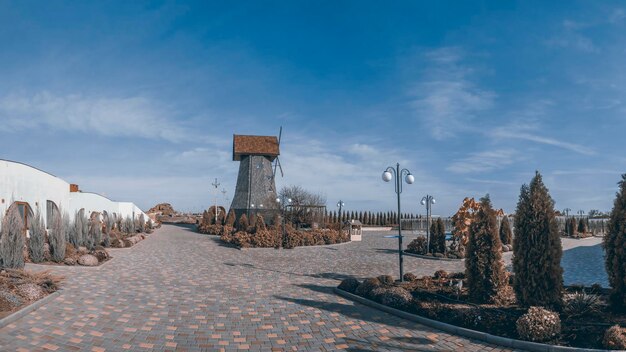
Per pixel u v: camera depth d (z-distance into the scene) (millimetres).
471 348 7645
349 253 23609
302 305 10766
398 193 13383
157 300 10906
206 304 10680
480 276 10328
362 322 9258
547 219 9180
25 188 19750
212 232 37844
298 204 38438
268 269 17266
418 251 22859
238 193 44719
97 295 11070
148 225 41656
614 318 8656
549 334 7602
